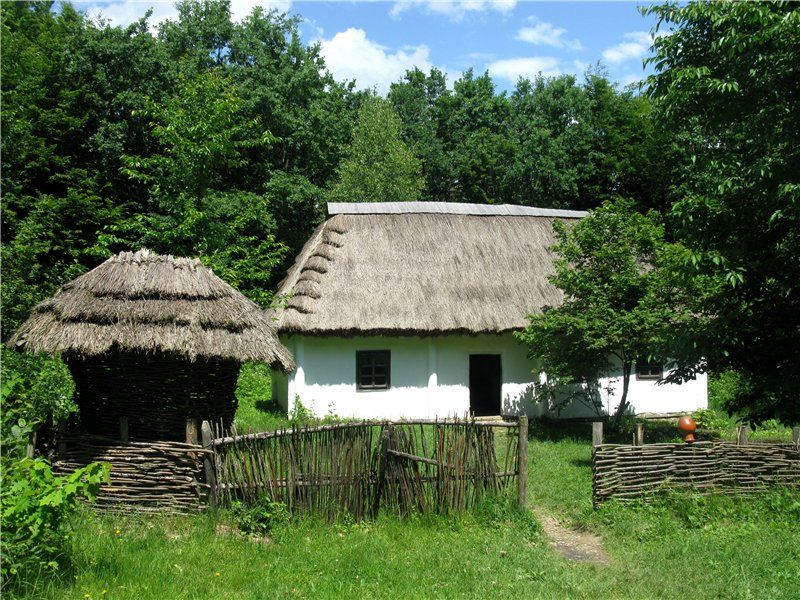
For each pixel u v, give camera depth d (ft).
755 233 24.94
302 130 91.50
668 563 24.11
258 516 26.00
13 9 82.17
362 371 55.67
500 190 108.78
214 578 21.16
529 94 121.80
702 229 25.91
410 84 131.03
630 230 46.03
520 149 108.17
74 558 20.43
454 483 28.89
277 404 61.05
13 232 59.26
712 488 30.35
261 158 90.58
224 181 88.69
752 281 24.80
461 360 56.80
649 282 45.19
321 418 52.70
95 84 76.74
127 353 27.66
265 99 88.02
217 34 90.48
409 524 27.96
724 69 25.21
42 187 74.02
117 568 20.57
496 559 24.44
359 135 101.91
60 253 69.21
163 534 24.07
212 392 29.50
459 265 59.21
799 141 23.24
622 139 103.50
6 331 38.40
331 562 23.30
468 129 119.03
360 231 60.44
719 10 24.81
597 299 45.78
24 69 73.10
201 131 54.60
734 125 26.55
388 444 28.76
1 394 24.11
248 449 26.68
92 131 77.20
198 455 26.13
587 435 49.65
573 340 46.32
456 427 29.04
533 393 57.47
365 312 53.72
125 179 79.10
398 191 96.53
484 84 122.42
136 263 29.53
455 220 63.52
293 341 54.80
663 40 26.76
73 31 78.54
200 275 30.17
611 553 25.64
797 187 21.89
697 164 27.86
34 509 18.22
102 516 25.11
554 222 50.01
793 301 24.54
